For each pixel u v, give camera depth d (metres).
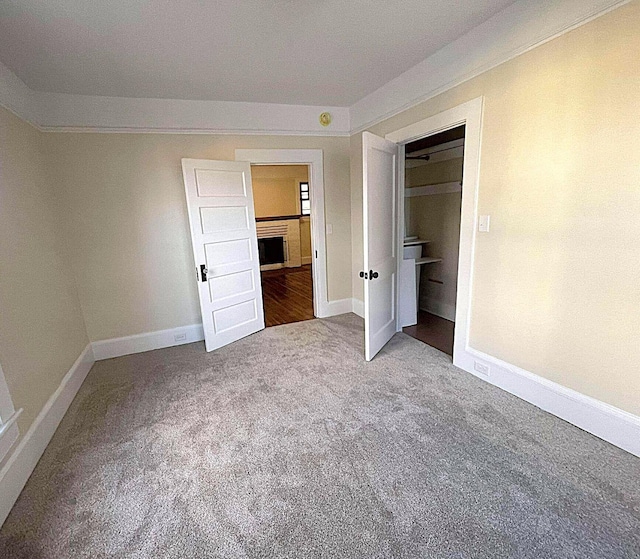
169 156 3.34
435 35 2.28
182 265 3.57
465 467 1.72
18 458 1.72
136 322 3.47
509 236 2.22
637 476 1.61
